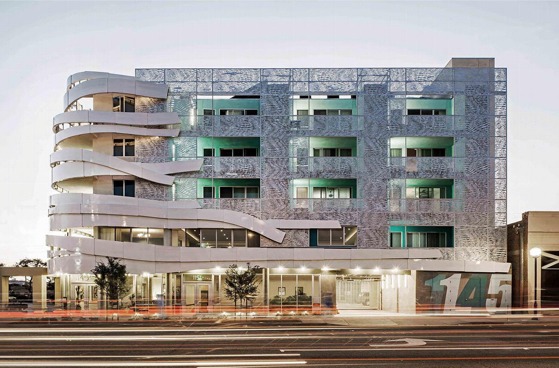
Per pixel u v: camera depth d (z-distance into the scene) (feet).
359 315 115.34
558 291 121.80
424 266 122.83
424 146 139.64
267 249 123.24
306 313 118.01
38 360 54.75
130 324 95.04
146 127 131.64
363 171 130.52
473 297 122.93
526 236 124.98
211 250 123.03
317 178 130.62
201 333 78.95
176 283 124.77
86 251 117.70
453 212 129.80
